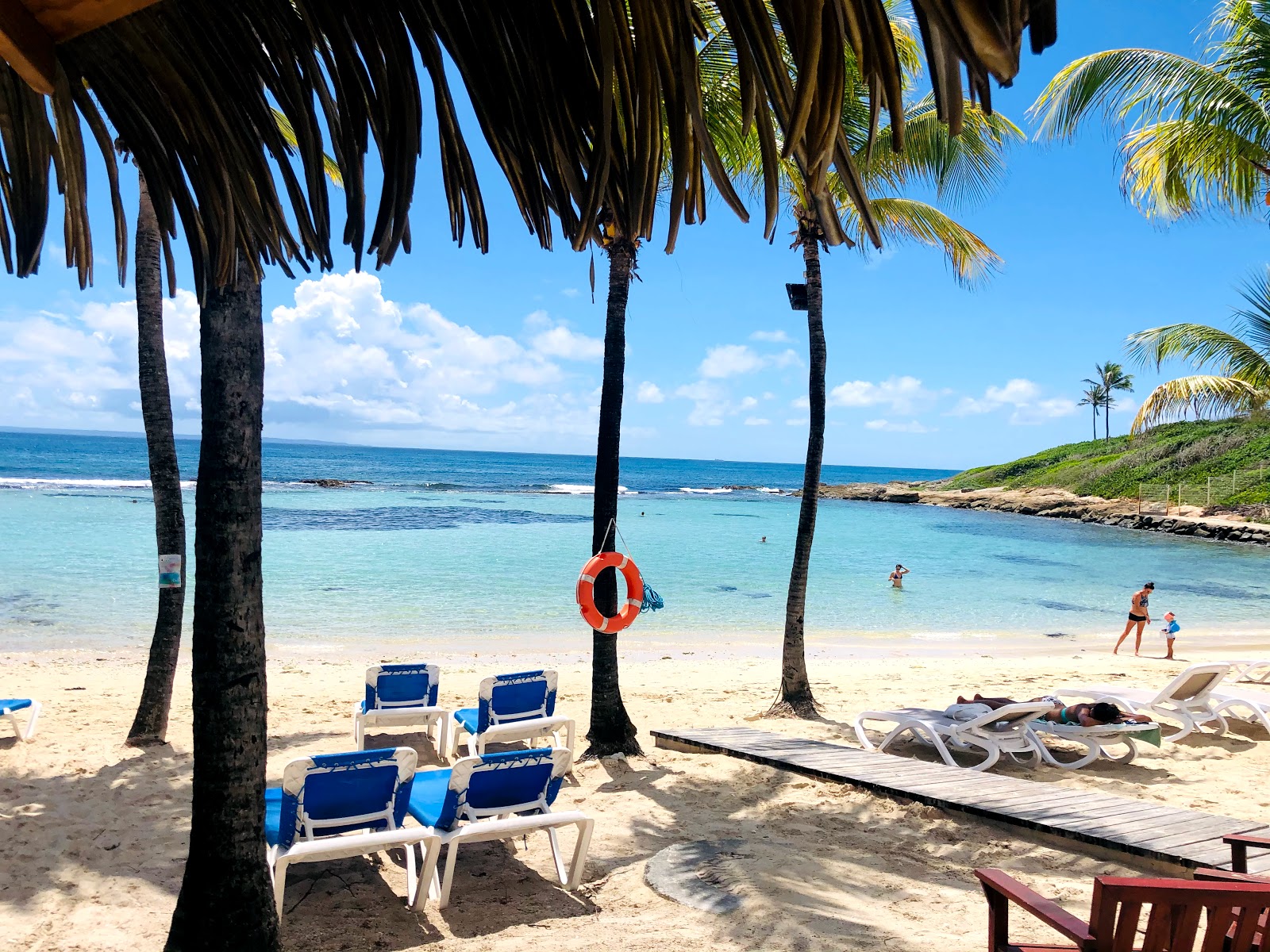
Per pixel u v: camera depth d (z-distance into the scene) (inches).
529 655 542.9
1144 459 2485.2
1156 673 502.6
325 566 903.7
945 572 1090.7
